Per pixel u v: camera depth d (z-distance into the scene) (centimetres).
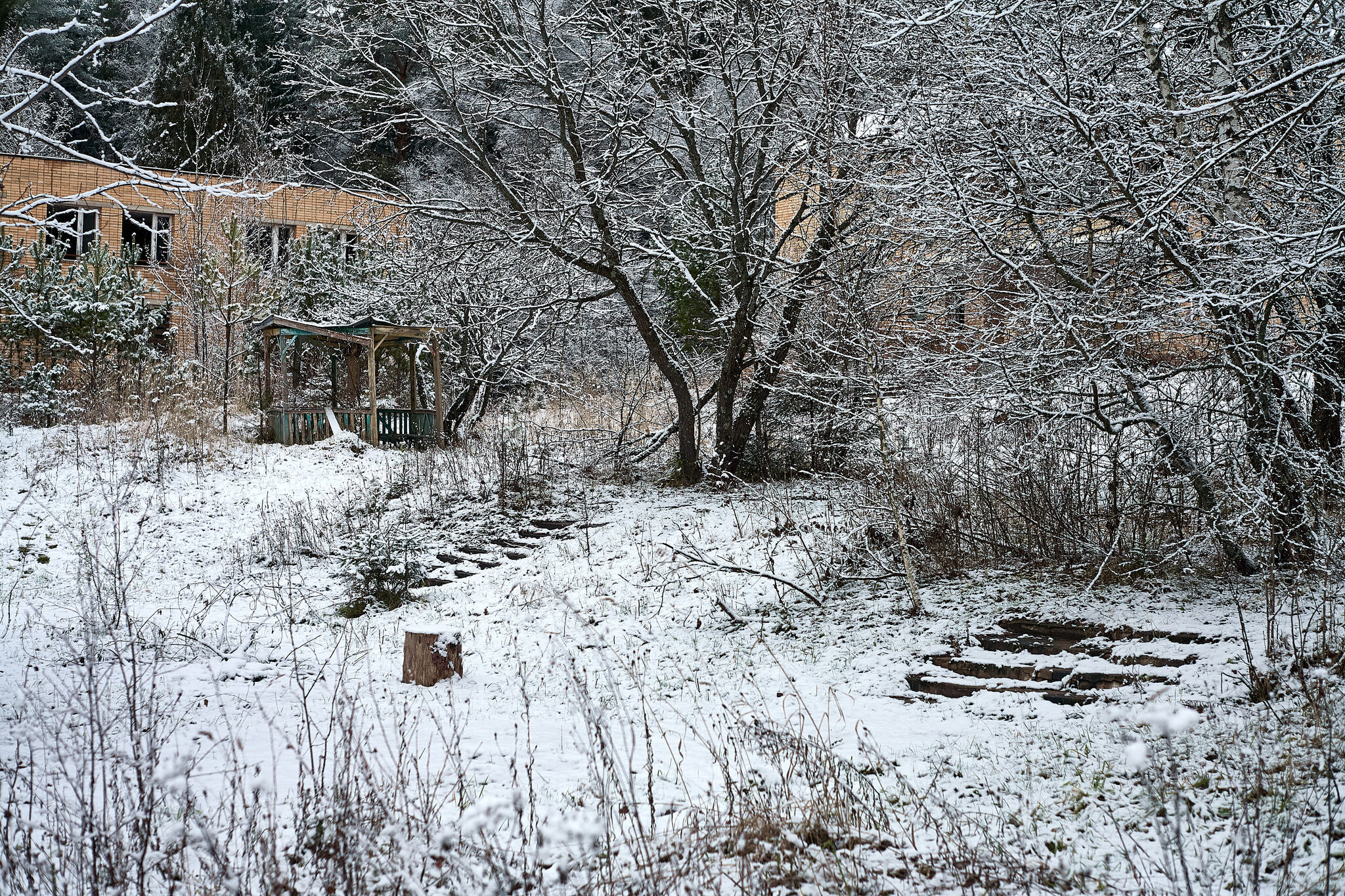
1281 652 619
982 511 978
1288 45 708
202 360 2227
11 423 1797
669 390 1942
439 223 1514
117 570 1104
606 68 1412
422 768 574
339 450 1855
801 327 1409
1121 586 834
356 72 1461
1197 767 485
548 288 1717
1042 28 746
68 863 396
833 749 582
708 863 404
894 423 1116
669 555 1172
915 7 868
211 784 540
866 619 862
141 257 2606
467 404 2025
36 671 789
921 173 855
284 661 916
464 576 1278
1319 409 807
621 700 729
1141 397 776
